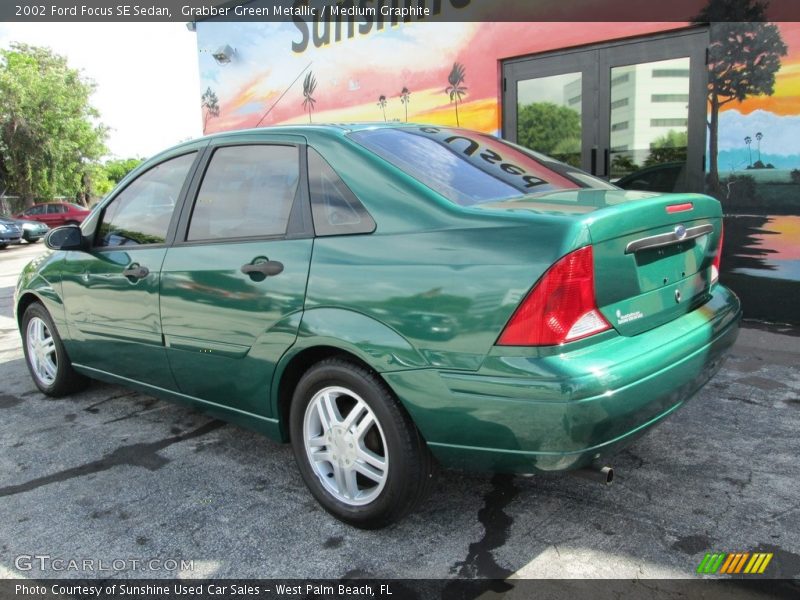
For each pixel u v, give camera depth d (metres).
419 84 8.18
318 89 9.77
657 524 2.62
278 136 3.00
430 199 2.43
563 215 2.17
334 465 2.68
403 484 2.44
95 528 2.78
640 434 2.34
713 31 5.59
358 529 2.67
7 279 12.28
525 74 7.11
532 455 2.15
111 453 3.55
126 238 3.62
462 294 2.20
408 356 2.31
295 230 2.76
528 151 3.43
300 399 2.74
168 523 2.79
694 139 5.90
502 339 2.12
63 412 4.24
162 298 3.25
